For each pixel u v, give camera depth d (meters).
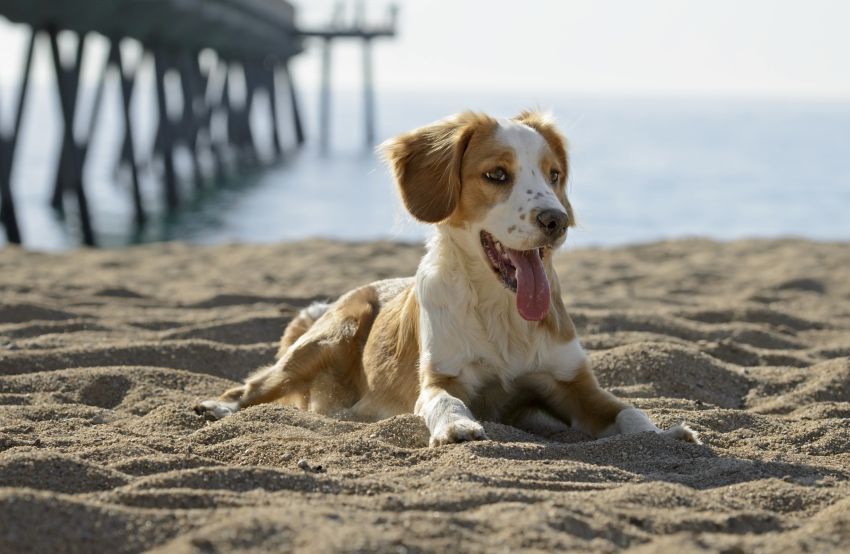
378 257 13.91
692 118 139.62
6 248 14.81
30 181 33.41
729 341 8.16
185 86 34.19
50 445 4.92
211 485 3.96
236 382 6.95
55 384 6.53
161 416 5.80
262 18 43.34
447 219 5.56
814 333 8.99
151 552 3.29
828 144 62.09
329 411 6.19
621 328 8.51
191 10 30.22
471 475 4.14
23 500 3.50
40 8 21.86
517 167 5.34
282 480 4.02
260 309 9.66
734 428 5.59
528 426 5.88
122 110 25.69
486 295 5.53
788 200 28.70
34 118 96.31
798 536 3.48
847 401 6.47
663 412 5.78
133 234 22.45
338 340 6.30
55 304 9.71
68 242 21.20
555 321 5.54
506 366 5.54
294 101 56.59
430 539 3.29
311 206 27.34
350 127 86.12
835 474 4.47
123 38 26.58
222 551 3.19
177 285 11.56
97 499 3.77
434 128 5.69
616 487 4.14
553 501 3.73
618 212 25.77
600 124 98.19
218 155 38.28
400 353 5.88
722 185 32.62
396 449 4.74
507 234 5.22
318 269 12.81
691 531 3.59
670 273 12.93
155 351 7.39
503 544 3.32
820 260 13.95
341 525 3.36
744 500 4.00
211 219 24.86
